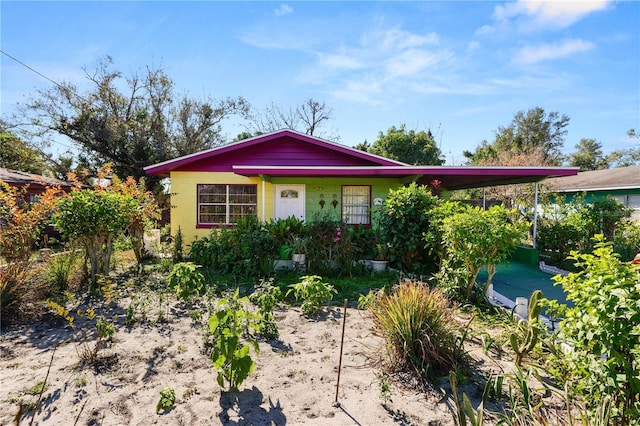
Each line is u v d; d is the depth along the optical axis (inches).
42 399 120.8
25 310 212.8
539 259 402.6
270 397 122.5
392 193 331.3
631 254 334.0
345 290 269.0
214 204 447.8
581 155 1466.5
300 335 181.0
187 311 217.5
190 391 125.8
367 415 112.1
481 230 221.0
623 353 92.0
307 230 353.1
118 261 351.3
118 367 144.3
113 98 884.6
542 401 110.0
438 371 138.6
